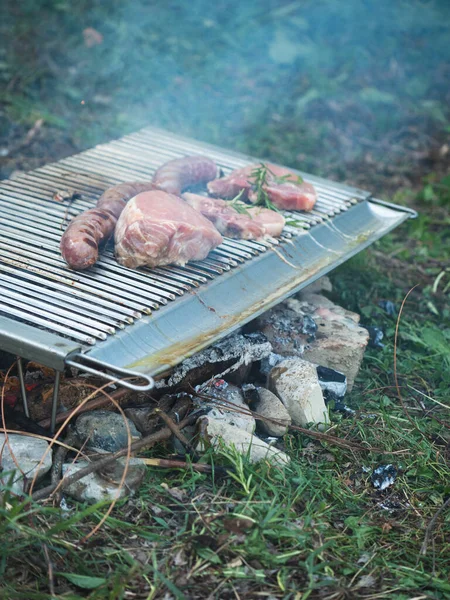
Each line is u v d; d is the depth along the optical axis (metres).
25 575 1.19
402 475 1.35
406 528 1.29
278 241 1.49
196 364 1.39
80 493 1.26
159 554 1.22
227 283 1.39
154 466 1.31
